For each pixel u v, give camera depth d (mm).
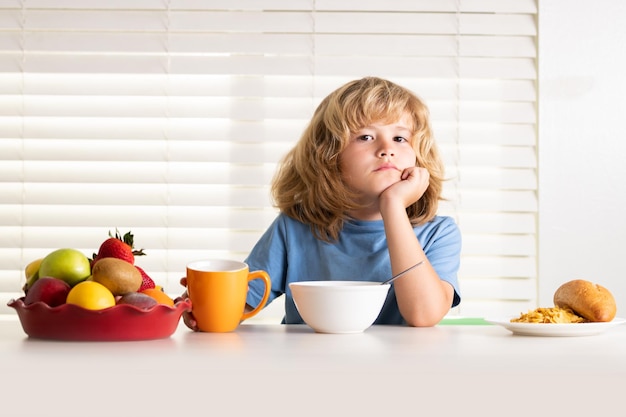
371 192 1424
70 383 641
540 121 2115
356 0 2123
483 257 2152
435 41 2135
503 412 639
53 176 2113
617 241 2102
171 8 2102
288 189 1646
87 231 2139
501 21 2137
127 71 2104
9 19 2111
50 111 2113
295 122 2131
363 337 973
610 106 2113
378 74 2119
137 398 639
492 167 2146
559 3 2123
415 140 1511
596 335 1000
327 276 1492
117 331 907
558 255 2104
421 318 1190
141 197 2117
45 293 938
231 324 1056
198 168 2129
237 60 2115
